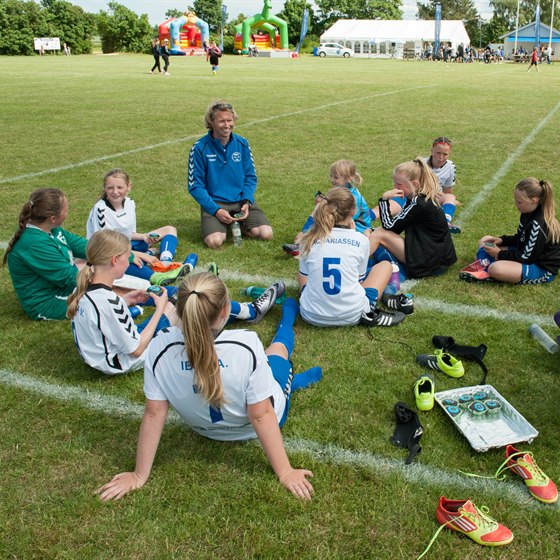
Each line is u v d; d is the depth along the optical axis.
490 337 3.86
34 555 2.24
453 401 3.06
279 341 3.50
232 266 5.20
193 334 2.29
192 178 5.73
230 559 2.22
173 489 2.55
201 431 2.77
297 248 5.28
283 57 57.16
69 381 3.43
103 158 9.62
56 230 4.32
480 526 2.27
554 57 65.62
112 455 2.80
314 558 2.22
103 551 2.26
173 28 59.06
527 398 3.18
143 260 4.90
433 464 2.69
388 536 2.31
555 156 9.66
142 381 3.41
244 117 14.02
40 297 4.13
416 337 3.88
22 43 60.09
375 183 8.05
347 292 3.85
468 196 7.35
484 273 4.72
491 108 15.92
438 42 59.97
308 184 8.04
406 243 4.78
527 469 2.55
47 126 12.64
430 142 10.98
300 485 2.53
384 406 3.12
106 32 66.94
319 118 13.91
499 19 89.19
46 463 2.75
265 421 2.50
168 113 14.64
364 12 87.06
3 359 3.67
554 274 4.62
